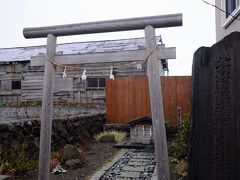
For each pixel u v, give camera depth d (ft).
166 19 7.36
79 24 8.10
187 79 23.20
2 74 45.75
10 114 23.70
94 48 42.96
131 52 7.84
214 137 5.12
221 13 17.53
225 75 5.02
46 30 8.45
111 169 12.19
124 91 24.71
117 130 24.02
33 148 12.12
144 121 18.94
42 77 43.68
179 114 18.17
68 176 10.86
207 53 5.35
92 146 18.75
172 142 19.19
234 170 4.78
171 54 7.34
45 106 8.12
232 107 4.89
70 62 8.32
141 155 15.51
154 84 7.27
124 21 7.66
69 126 16.99
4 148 10.19
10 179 8.27
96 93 40.16
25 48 53.21
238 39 4.87
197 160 5.33
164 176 6.93
